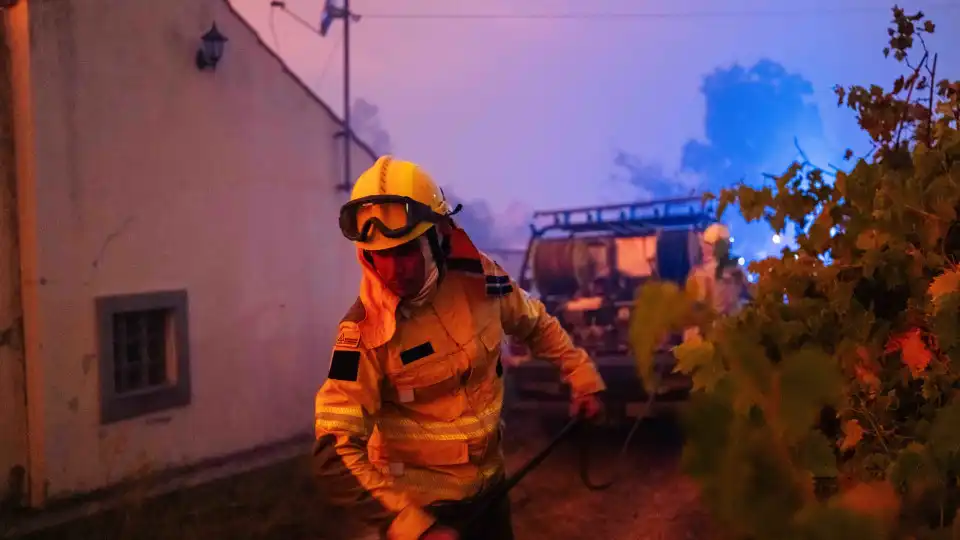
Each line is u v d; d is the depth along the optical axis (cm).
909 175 142
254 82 778
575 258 745
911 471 92
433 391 219
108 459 625
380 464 228
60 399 594
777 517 84
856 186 139
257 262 779
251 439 761
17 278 588
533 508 503
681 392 123
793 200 156
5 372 579
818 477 101
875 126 165
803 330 126
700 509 92
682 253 712
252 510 561
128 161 654
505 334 261
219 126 741
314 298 848
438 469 226
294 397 816
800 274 142
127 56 654
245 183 769
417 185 206
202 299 719
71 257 607
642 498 490
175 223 695
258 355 776
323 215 865
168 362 691
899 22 169
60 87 601
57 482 589
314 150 852
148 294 665
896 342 124
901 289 131
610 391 588
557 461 586
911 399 121
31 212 582
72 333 605
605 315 655
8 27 585
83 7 618
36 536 524
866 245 131
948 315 111
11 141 587
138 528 527
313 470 199
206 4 725
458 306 221
